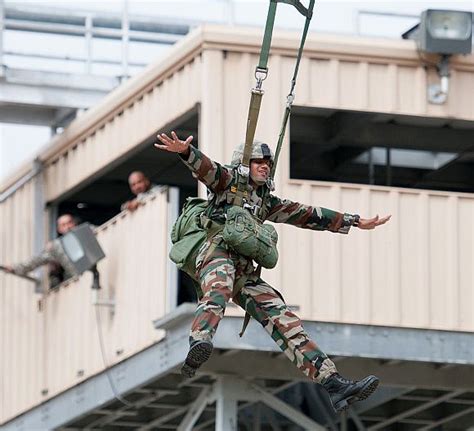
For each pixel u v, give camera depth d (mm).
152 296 54500
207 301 26125
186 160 26578
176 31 62688
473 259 52906
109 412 59312
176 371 53312
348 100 52250
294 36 52094
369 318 51844
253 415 61875
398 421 63094
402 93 52750
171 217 53812
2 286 65125
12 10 62281
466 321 52656
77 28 62625
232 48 51906
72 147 60969
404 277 52312
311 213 27984
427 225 52688
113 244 57375
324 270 51750
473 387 54406
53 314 61719
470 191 57969
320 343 51375
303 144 56250
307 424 53844
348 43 52344
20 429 63531
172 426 63094
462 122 53750
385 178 57125
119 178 63031
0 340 65250
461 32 52094
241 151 27156
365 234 52156
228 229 26578
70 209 64125
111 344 57219
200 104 52000
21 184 63656
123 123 57219
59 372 61031
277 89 51844
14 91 62344
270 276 51312
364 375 53250
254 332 50625
